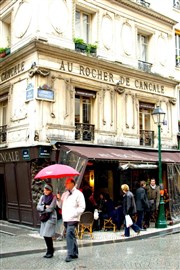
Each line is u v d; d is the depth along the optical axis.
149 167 13.37
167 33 17.84
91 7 14.48
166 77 17.05
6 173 14.03
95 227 12.17
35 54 12.59
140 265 7.11
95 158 11.47
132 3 15.90
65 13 13.62
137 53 16.30
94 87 14.12
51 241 8.04
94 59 13.96
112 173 14.75
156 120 14.09
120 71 15.09
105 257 7.95
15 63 13.73
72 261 7.57
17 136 13.31
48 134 12.55
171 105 17.50
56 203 8.03
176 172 15.34
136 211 11.30
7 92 14.36
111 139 14.54
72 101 13.40
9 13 14.73
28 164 12.73
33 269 6.94
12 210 13.65
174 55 18.19
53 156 12.41
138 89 15.82
